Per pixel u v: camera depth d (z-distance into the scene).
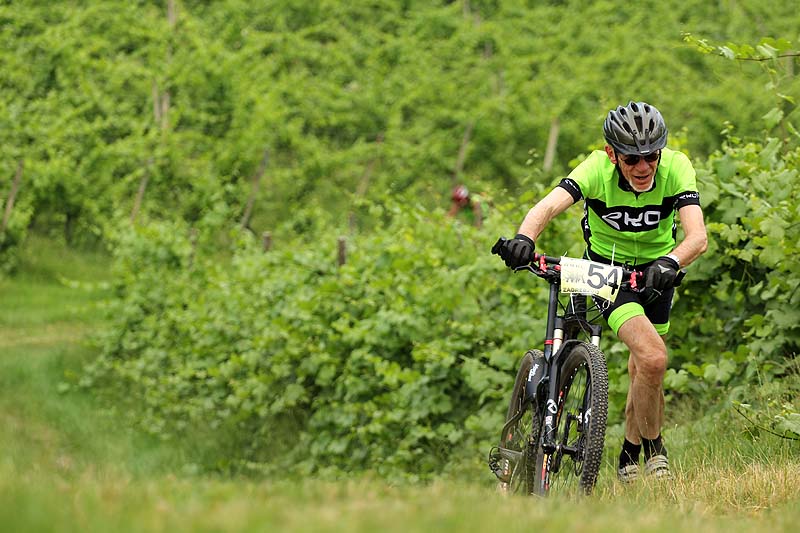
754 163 27.97
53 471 17.17
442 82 112.00
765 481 17.64
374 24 120.06
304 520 9.76
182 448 44.50
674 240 18.23
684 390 27.48
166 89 103.75
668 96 107.69
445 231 37.44
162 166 99.94
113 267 59.16
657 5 118.44
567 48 116.88
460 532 9.95
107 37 108.94
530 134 108.00
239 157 100.06
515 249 16.97
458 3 120.75
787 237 25.17
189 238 60.75
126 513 10.06
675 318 29.19
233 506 10.09
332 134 112.00
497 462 19.22
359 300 39.41
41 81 105.06
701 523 12.85
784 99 26.66
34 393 52.16
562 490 16.72
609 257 18.11
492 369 33.09
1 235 85.00
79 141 99.31
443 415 36.03
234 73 104.38
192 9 114.94
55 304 78.25
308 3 118.44
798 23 114.44
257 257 48.88
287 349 40.56
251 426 44.16
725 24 117.44
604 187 17.55
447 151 108.50
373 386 38.62
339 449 37.88
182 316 52.09
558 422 17.25
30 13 107.12
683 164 17.55
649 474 18.56
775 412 23.22
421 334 36.25
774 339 26.72
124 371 52.66
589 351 16.53
